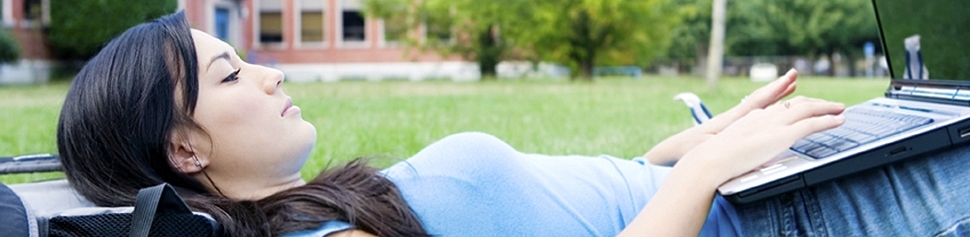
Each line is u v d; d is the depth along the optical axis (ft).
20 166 4.62
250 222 3.64
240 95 3.83
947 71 4.98
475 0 61.00
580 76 58.65
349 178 4.06
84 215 3.27
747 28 98.68
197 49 3.83
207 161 3.84
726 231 4.11
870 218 3.86
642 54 59.88
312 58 76.79
